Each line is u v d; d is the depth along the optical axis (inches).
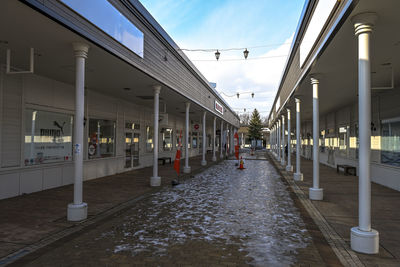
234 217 239.0
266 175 530.9
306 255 160.6
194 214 248.4
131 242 179.2
